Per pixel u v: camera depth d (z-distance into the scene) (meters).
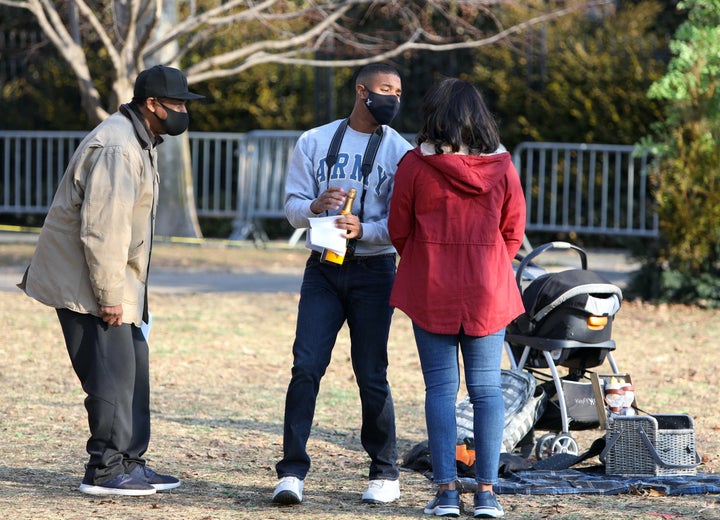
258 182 59.84
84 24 51.34
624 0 62.28
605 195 55.84
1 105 68.38
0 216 69.19
